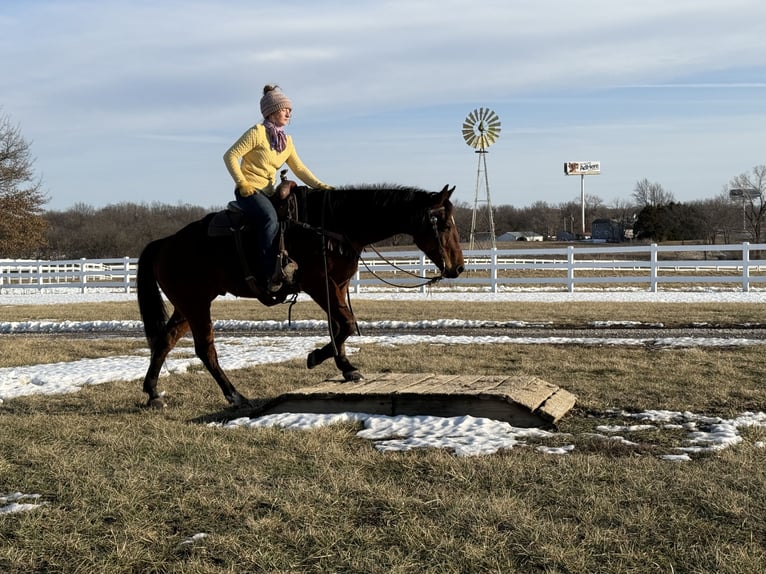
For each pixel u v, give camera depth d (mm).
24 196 47750
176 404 8469
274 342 14633
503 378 8312
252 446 6305
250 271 7832
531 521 4449
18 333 18516
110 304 26312
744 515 4555
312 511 4688
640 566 3936
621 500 4824
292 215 7742
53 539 4379
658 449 6219
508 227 124188
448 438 6527
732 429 6793
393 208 7672
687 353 11422
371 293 27812
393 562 4008
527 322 17297
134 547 4270
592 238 98375
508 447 6203
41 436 6723
